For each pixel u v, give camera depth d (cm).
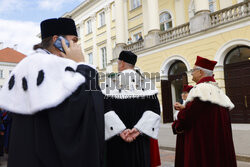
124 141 197
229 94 1037
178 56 1177
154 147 337
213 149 251
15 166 113
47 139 111
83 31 2275
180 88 1340
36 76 116
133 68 227
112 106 195
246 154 486
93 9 2125
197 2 1093
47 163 108
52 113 109
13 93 124
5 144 601
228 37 977
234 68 1022
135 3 1733
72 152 108
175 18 1470
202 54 1074
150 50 1323
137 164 196
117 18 1595
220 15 1023
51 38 139
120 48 1561
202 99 252
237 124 988
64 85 111
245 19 913
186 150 270
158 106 209
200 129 258
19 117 120
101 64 2025
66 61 122
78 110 113
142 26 1647
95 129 120
